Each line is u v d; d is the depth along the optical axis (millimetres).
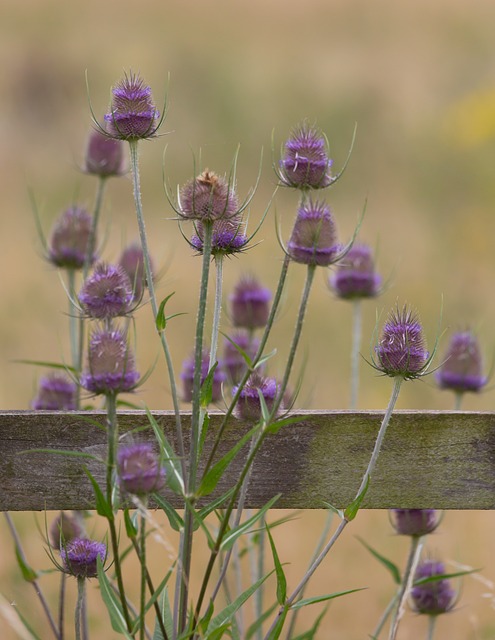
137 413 6207
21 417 6125
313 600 5727
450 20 44031
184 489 5734
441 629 9875
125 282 6129
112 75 38938
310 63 40000
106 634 9125
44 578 10039
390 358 5746
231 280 18312
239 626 7473
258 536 7699
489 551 10781
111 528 5309
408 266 21422
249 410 6152
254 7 46688
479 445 6293
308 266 5746
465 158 28750
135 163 6066
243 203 6297
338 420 6270
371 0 46156
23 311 17281
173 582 10031
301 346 16625
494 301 19609
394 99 36000
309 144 5902
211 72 37906
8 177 27172
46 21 44594
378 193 27844
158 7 47406
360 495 5770
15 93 36594
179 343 16234
